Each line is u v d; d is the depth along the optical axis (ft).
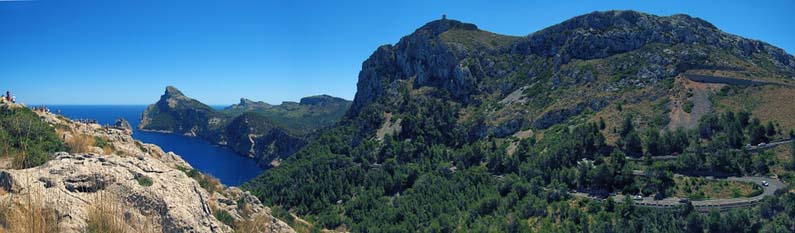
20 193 56.90
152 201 72.23
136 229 61.98
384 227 291.79
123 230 56.29
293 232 139.44
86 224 55.06
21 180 60.44
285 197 383.65
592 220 231.50
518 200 281.13
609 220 225.35
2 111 114.52
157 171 83.71
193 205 80.12
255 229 126.72
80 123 152.76
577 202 260.01
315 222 329.93
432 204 313.32
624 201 242.99
